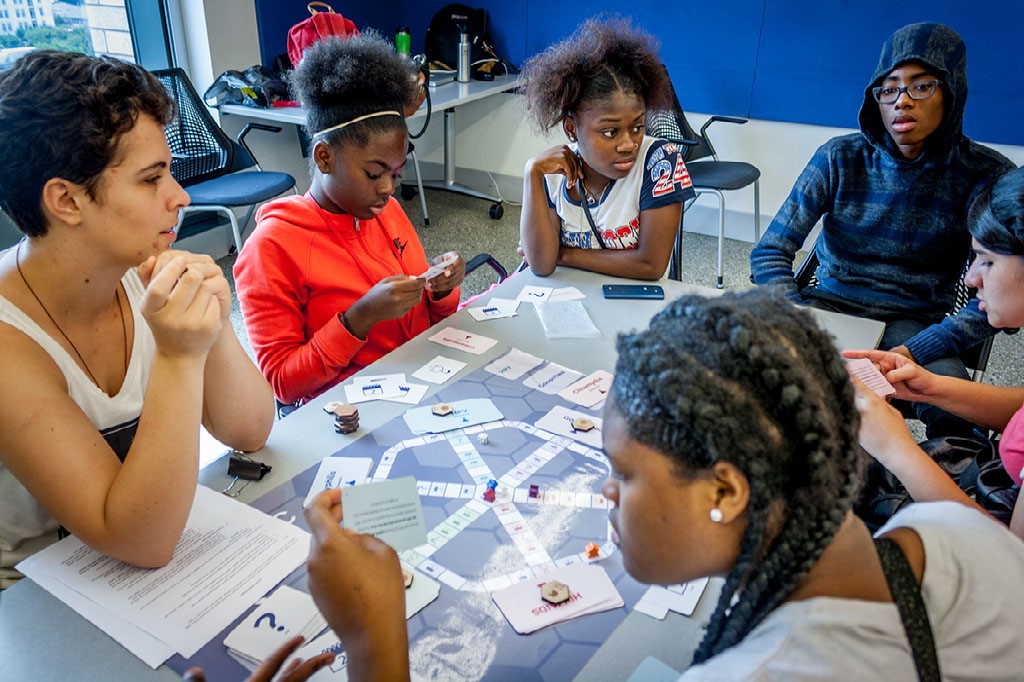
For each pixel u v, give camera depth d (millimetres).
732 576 599
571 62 1764
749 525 579
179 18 3637
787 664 562
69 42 3268
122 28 3461
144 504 922
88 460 945
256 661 839
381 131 1558
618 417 611
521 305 1753
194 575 955
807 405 564
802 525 581
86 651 855
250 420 1171
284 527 1034
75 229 964
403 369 1448
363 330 1556
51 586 940
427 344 1552
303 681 769
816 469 566
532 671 831
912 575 616
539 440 1228
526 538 1017
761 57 3818
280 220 1655
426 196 4820
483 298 1785
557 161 1903
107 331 1108
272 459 1179
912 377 1427
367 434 1241
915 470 1076
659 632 883
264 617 895
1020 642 611
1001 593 625
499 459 1177
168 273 920
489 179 4863
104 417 1091
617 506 677
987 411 1431
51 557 987
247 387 1171
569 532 1029
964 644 598
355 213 1671
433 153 4984
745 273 3855
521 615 897
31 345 982
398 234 1854
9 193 927
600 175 1938
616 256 1928
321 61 1537
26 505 1070
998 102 3400
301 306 1698
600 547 1002
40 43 3168
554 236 1910
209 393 1154
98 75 902
